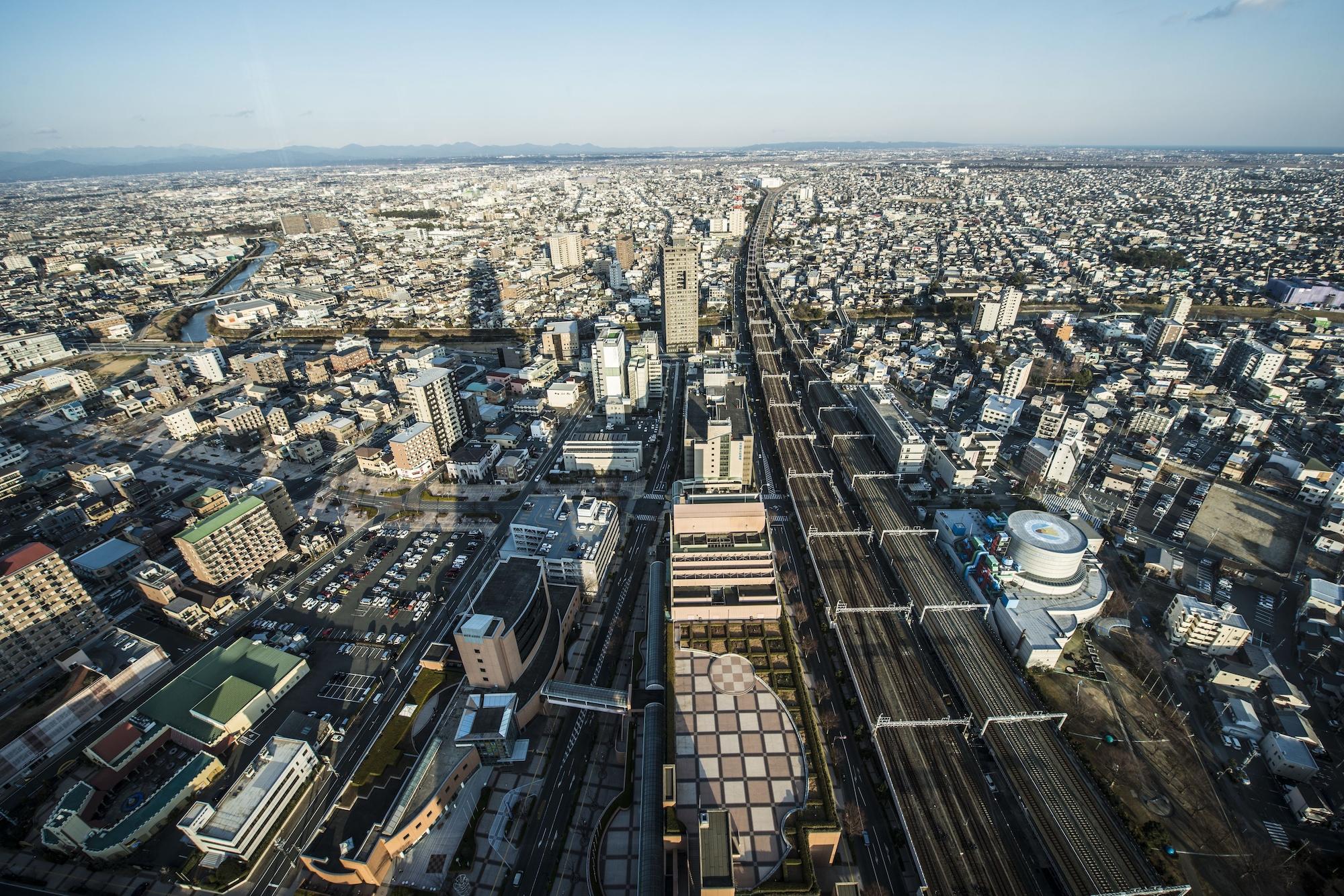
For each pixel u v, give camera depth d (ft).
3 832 561.02
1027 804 550.36
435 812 556.92
